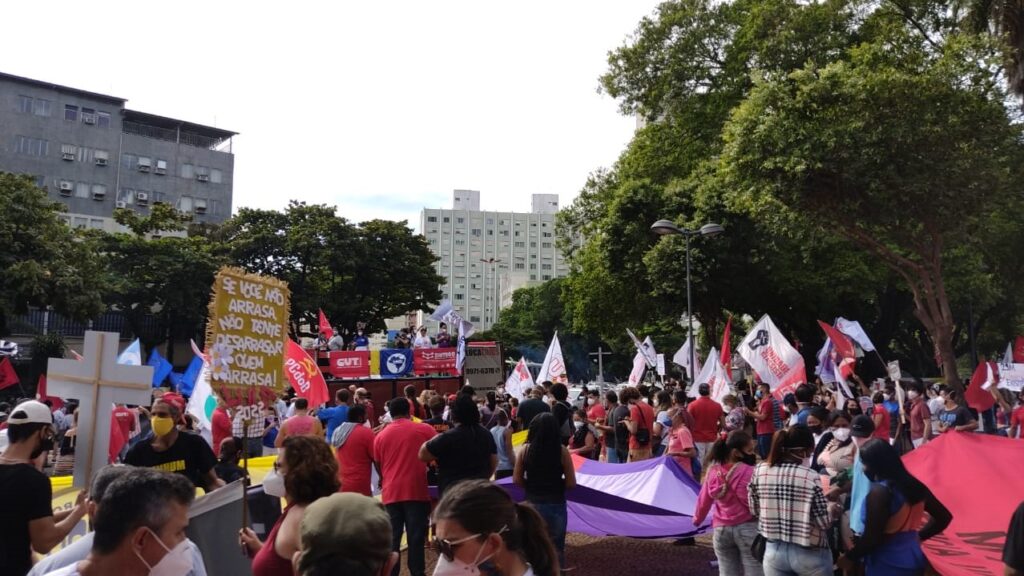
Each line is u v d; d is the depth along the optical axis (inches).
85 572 116.5
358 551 94.7
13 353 1540.4
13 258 1296.8
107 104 2561.5
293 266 1930.4
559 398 412.2
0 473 164.1
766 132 709.9
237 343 224.4
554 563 116.2
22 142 2390.5
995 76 701.3
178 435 248.8
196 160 2728.8
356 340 1173.7
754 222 1097.4
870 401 633.6
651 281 1187.3
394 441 290.8
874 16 1007.6
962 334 1919.3
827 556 205.9
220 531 213.9
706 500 253.0
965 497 266.8
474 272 6707.7
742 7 1175.6
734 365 1228.5
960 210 695.7
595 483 383.9
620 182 1363.2
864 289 1135.6
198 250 1846.7
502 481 321.1
